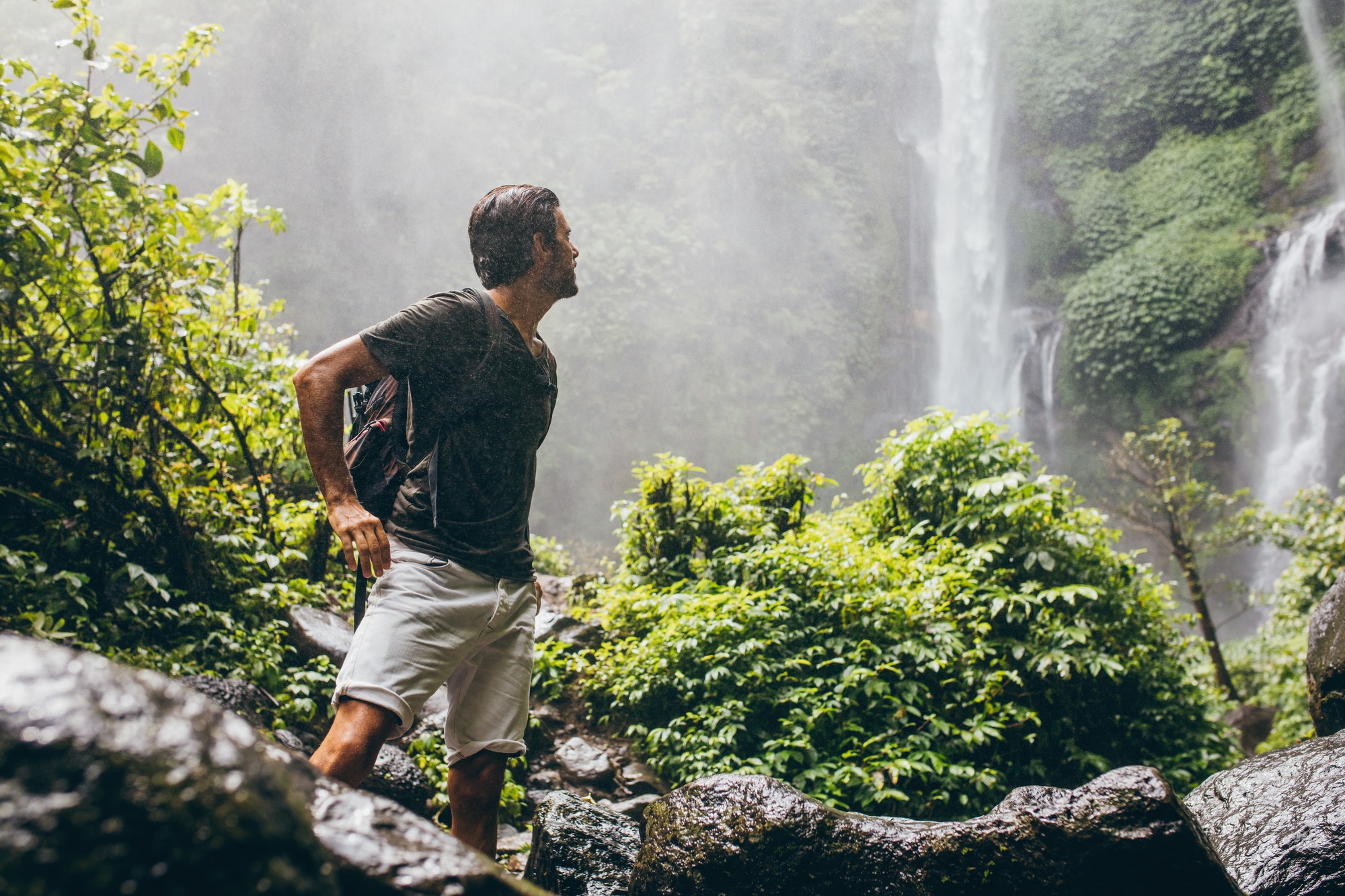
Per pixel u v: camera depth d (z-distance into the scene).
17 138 3.63
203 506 4.46
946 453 5.42
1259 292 17.95
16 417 3.91
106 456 3.89
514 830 3.78
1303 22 19.31
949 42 20.61
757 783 1.89
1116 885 1.56
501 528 1.93
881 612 4.54
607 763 4.38
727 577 5.22
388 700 1.72
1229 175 19.19
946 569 4.70
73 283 4.08
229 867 0.64
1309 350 16.81
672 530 5.58
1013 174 21.27
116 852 0.61
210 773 0.69
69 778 0.63
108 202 4.10
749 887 1.76
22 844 0.59
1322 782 2.26
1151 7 20.64
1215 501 9.84
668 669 4.61
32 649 0.72
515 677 2.04
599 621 5.59
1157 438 9.95
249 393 5.09
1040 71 21.25
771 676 4.42
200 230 4.68
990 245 20.62
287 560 5.19
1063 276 20.61
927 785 4.12
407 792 3.62
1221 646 12.23
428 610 1.79
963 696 4.39
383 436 1.91
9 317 3.86
